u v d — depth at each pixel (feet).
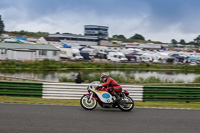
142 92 39.27
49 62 140.97
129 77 91.76
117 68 157.38
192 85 76.59
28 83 36.32
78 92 38.04
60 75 98.78
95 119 23.86
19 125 20.44
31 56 151.43
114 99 28.48
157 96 39.58
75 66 146.00
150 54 203.31
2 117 22.82
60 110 27.50
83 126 21.13
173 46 392.06
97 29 408.46
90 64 157.58
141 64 170.91
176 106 35.63
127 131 20.36
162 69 164.04
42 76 92.73
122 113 27.48
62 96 37.40
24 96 36.11
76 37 339.36
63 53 178.91
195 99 40.34
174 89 39.91
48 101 34.65
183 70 163.32
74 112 26.73
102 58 198.08
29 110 26.58
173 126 22.81
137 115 26.81
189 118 26.66
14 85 35.99
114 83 28.58
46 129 19.71
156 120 24.89
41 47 161.58
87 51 202.90
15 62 131.54
